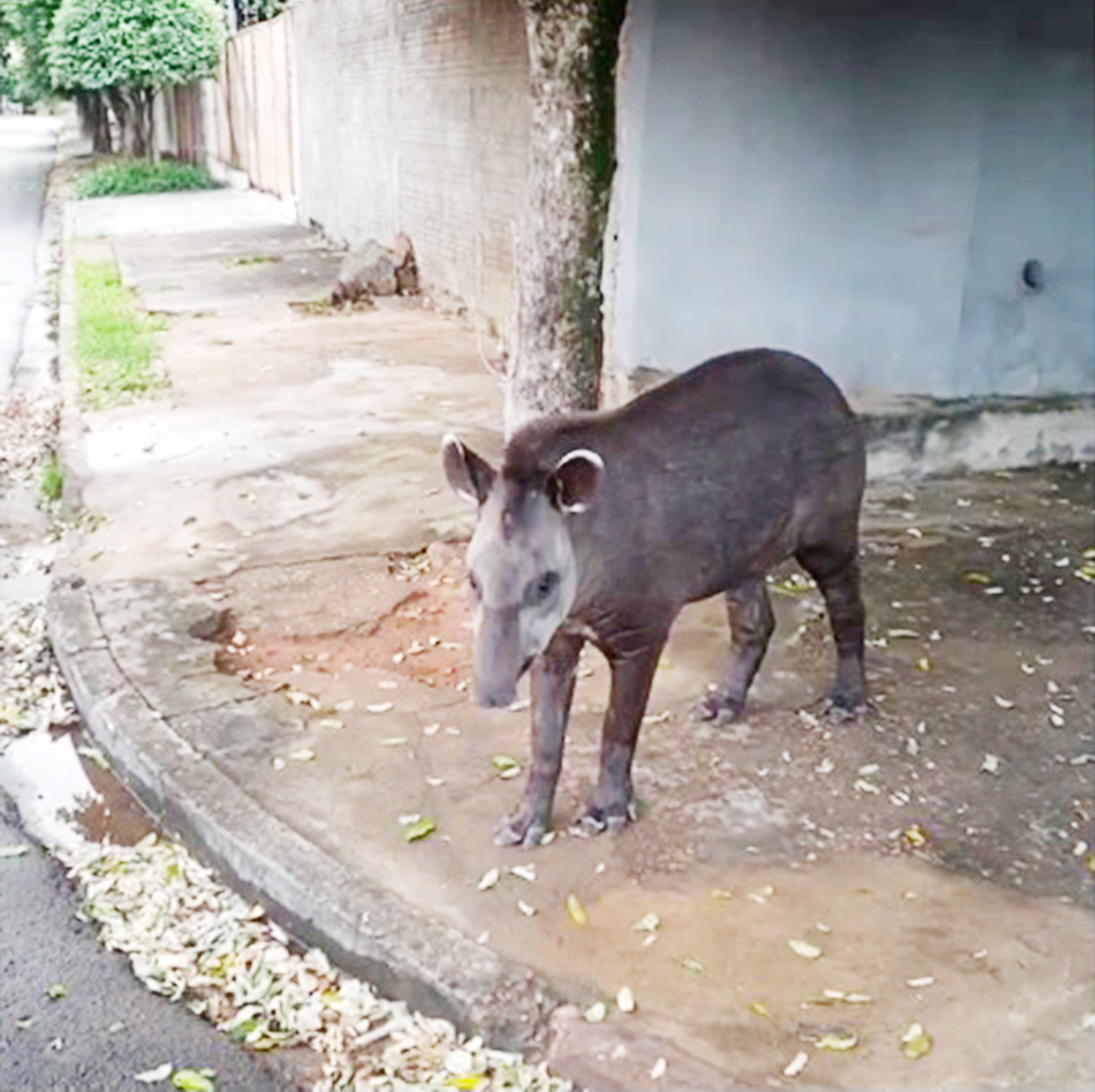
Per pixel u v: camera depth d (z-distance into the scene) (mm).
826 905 2857
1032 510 5398
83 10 20906
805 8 5289
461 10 8742
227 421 6711
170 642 4125
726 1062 2410
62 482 5863
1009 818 3205
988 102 5543
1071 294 5953
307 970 2824
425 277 10305
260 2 24922
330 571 4695
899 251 5656
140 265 12344
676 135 5383
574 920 2801
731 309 5617
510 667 2514
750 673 3625
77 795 3578
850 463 3371
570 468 2564
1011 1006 2559
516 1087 2445
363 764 3424
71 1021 2686
